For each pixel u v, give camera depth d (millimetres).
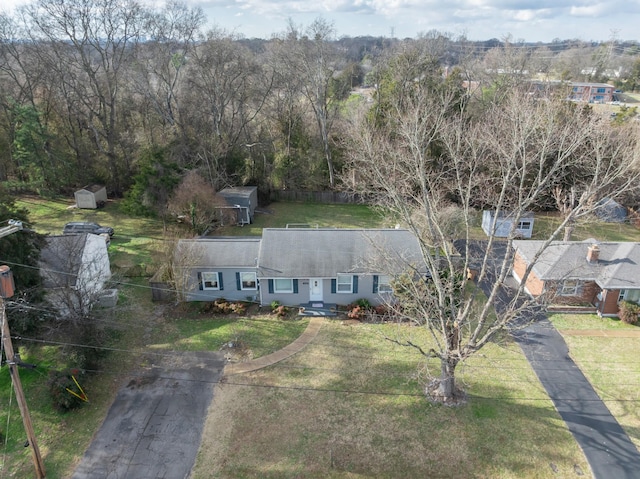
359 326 24766
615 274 25047
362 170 32562
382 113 41031
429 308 19719
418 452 16812
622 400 19297
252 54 48062
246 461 16516
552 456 16609
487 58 54594
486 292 28141
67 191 46031
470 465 16266
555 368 21297
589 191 17391
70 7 38969
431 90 40719
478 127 29953
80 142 45406
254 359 22078
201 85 43094
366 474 15969
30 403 19266
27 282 22016
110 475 16000
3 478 15883
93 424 18219
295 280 26078
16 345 22016
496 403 19156
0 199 23844
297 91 47062
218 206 38469
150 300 27266
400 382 20469
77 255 24219
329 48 43562
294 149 48000
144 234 36906
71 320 21156
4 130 44156
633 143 27797
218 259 26578
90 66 42531
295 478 15828
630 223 38594
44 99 45156
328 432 17734
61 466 16344
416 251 26312
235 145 45281
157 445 17234
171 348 22875
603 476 15805
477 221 39625
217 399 19531
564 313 25812
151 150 38500
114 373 21000
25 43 41125
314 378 20766
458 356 17766
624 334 23891
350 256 26312
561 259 26578
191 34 43000
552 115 23781
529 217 35781
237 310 25859
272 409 18938
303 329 24484
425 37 52156
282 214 43188
